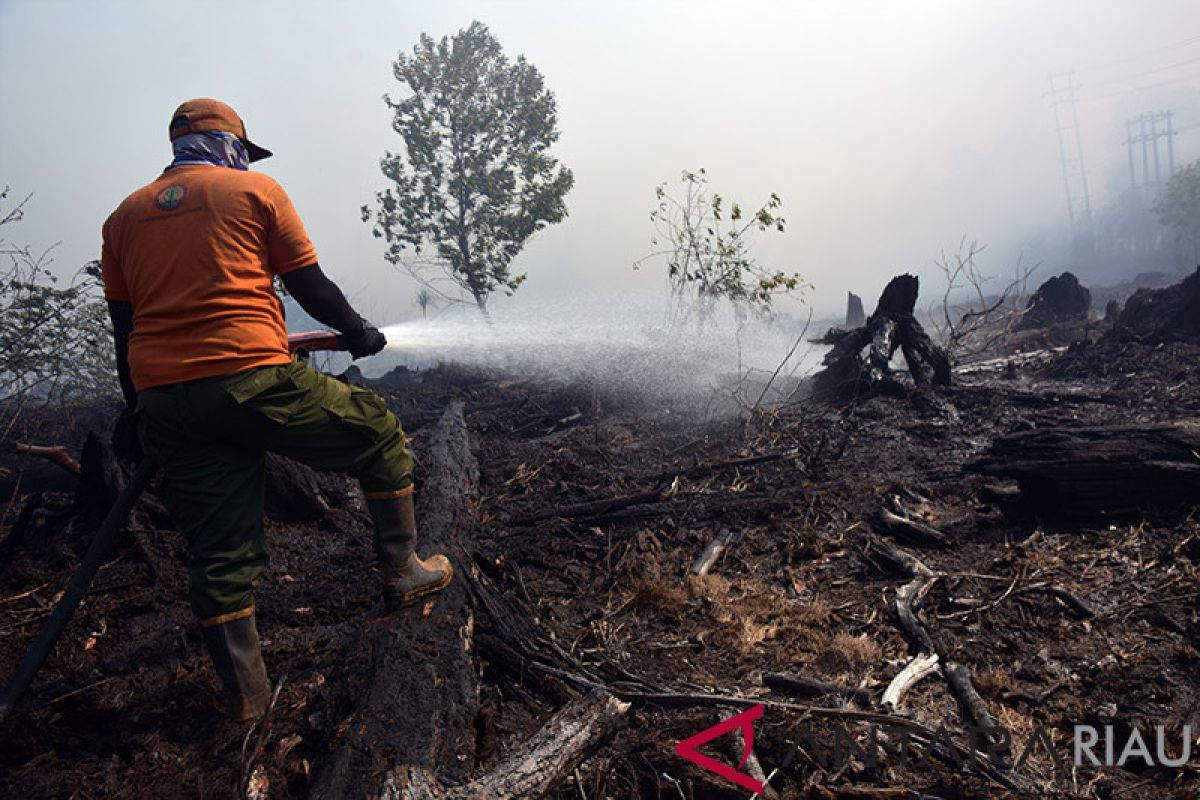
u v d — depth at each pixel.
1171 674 2.64
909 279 7.17
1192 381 6.32
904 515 4.19
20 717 2.65
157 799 2.27
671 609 3.37
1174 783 2.16
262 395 2.37
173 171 2.50
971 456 5.18
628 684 2.66
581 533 4.34
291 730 2.47
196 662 3.04
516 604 3.15
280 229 2.46
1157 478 3.77
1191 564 3.32
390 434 2.71
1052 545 3.67
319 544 4.35
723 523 4.27
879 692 2.66
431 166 15.76
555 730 2.19
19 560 4.11
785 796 2.14
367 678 2.47
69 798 2.31
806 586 3.56
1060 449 3.99
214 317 2.33
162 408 2.35
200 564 2.44
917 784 2.17
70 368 7.74
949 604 3.25
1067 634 2.95
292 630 3.31
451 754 2.26
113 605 3.58
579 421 7.14
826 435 5.68
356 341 2.76
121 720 2.70
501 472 5.65
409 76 15.74
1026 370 8.05
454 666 2.60
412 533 2.84
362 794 2.03
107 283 2.55
